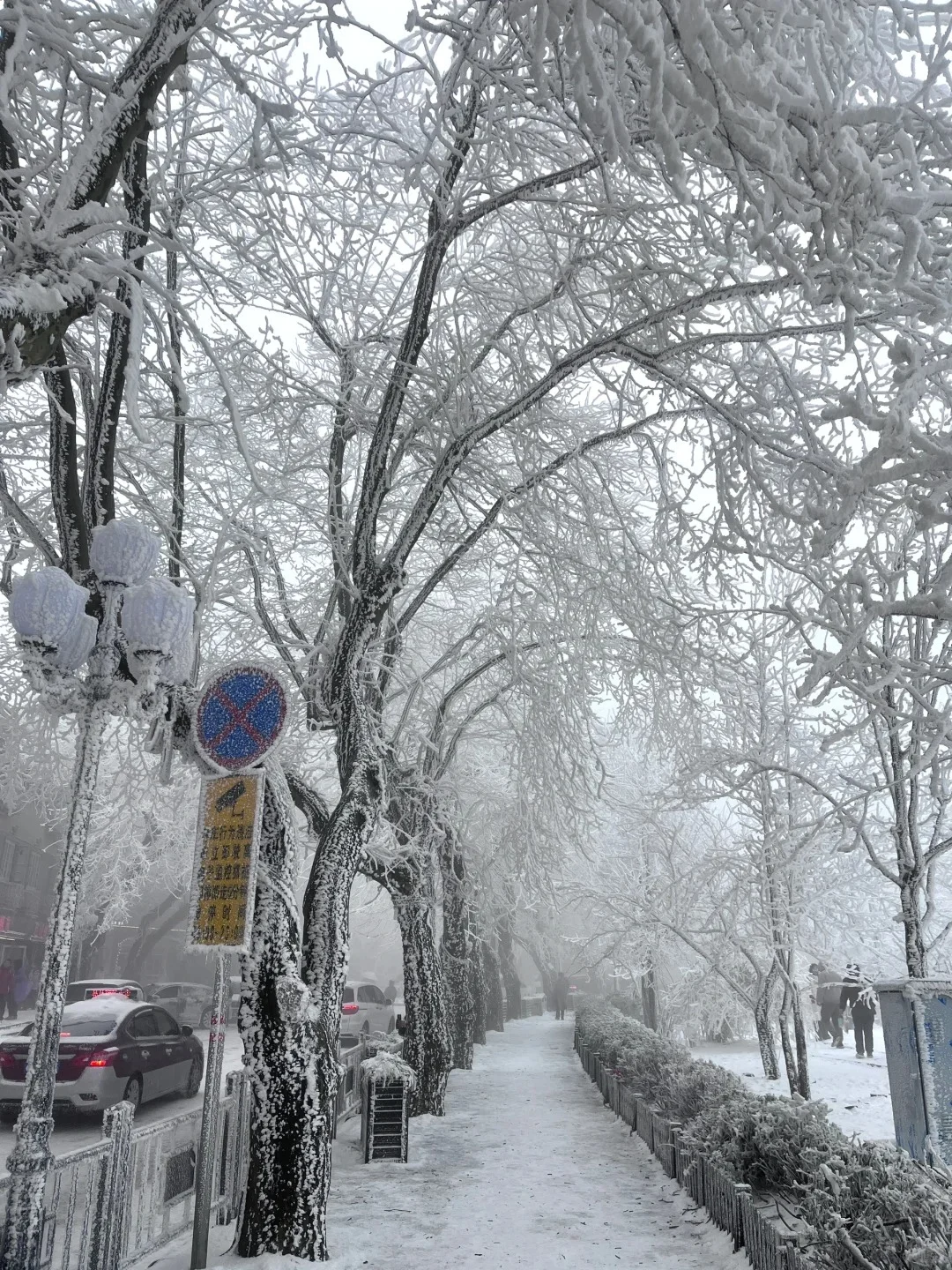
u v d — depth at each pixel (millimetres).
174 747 6512
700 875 14547
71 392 5848
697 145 3807
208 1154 5762
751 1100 6801
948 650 8500
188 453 11367
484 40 4996
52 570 4895
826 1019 20188
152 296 8883
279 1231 5973
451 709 15258
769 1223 4965
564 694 10617
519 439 9008
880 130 4039
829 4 4031
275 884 6590
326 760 15352
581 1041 18984
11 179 4305
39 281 3633
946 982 6785
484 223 8922
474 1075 17062
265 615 8719
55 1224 4590
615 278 7242
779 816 12531
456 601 15578
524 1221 6914
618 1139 10414
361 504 8102
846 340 4219
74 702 4973
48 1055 4305
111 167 4086
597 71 3266
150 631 4910
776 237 4211
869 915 15023
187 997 25312
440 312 8766
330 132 6699
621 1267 5711
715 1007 18984
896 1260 3641
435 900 14062
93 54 4566
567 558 9742
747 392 7027
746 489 7117
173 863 22078
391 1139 9305
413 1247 6289
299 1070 6301
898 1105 6891
